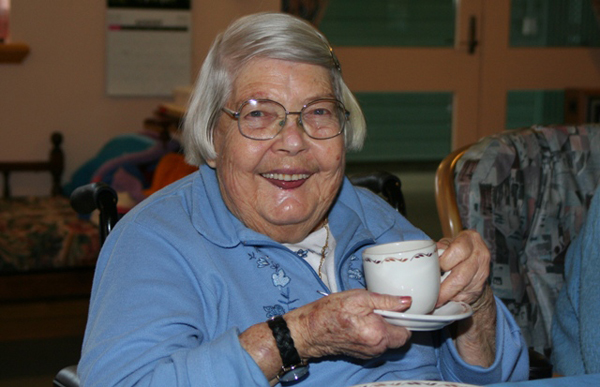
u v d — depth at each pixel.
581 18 4.93
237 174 1.15
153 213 1.16
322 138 1.16
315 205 1.18
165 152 3.46
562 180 1.66
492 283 1.56
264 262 1.16
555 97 5.01
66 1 4.31
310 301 1.15
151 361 0.96
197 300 1.08
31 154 4.39
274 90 1.13
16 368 2.79
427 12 4.80
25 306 3.48
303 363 0.97
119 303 1.03
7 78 4.29
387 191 1.57
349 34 4.78
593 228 1.37
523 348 1.23
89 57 4.39
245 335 0.96
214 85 1.17
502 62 4.88
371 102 5.11
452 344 1.21
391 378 1.18
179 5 4.43
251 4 4.54
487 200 1.57
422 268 0.95
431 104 5.09
